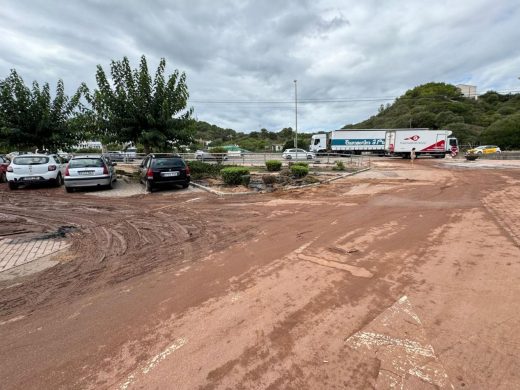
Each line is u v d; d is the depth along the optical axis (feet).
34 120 51.39
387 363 7.47
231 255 15.52
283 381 7.03
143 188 41.19
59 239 19.07
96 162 39.06
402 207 26.48
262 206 28.19
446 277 12.11
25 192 38.42
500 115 234.38
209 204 29.60
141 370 7.54
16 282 12.98
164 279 12.88
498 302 10.11
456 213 23.50
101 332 9.21
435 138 119.96
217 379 7.16
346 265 13.70
